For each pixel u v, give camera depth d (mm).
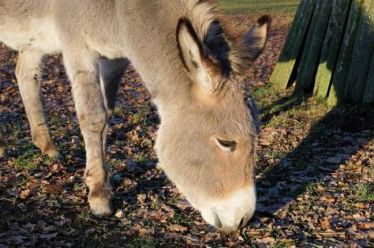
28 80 3674
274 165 3574
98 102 3059
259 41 2629
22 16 3312
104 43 3020
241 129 2535
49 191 3275
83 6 2986
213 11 2686
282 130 4055
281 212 3070
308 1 4953
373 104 4379
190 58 2490
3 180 3391
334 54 4570
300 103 4637
